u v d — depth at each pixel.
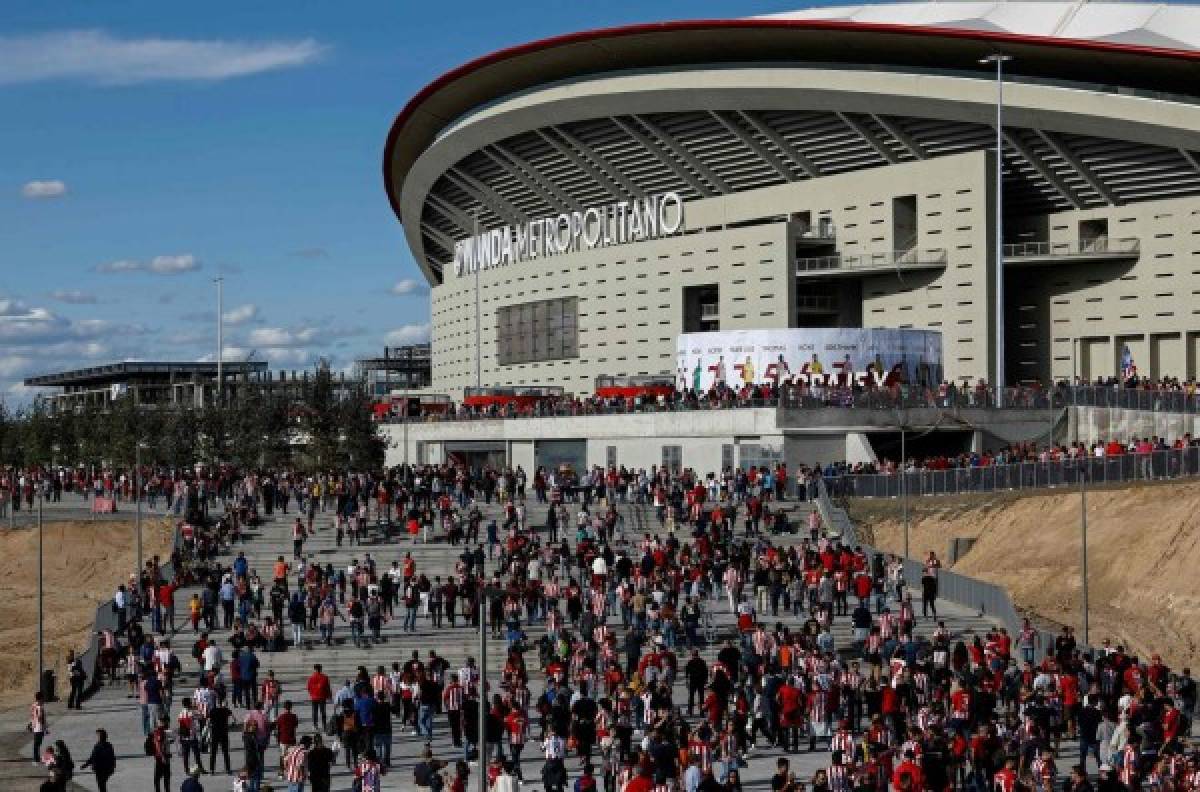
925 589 48.62
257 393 106.38
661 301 108.62
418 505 64.06
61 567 68.75
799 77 100.69
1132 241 96.38
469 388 111.25
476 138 122.31
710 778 26.33
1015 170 99.31
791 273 100.50
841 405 76.31
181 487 71.62
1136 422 76.88
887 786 28.39
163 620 48.06
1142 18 97.88
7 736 38.62
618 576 49.84
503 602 46.81
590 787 27.22
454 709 35.38
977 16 103.88
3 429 116.75
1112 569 55.34
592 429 86.56
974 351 96.38
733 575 49.62
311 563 53.72
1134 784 30.38
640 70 108.50
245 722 33.38
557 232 118.06
